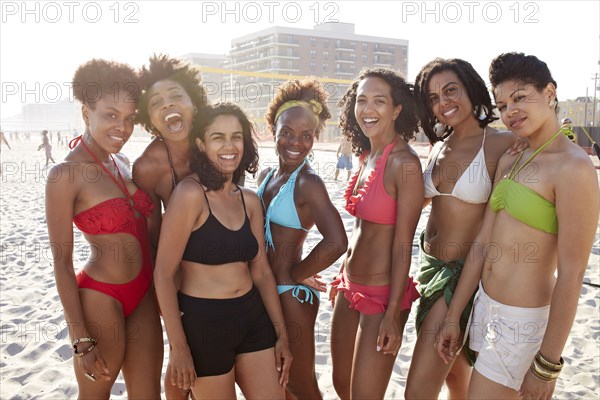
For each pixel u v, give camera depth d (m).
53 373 3.65
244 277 2.40
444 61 2.49
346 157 13.25
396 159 2.44
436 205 2.62
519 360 2.21
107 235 2.32
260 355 2.40
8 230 8.24
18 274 5.89
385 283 2.58
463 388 2.81
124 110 2.24
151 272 2.52
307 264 2.61
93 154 2.32
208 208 2.26
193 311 2.29
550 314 2.04
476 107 2.49
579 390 3.35
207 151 2.26
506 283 2.24
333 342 2.84
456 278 2.50
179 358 2.21
